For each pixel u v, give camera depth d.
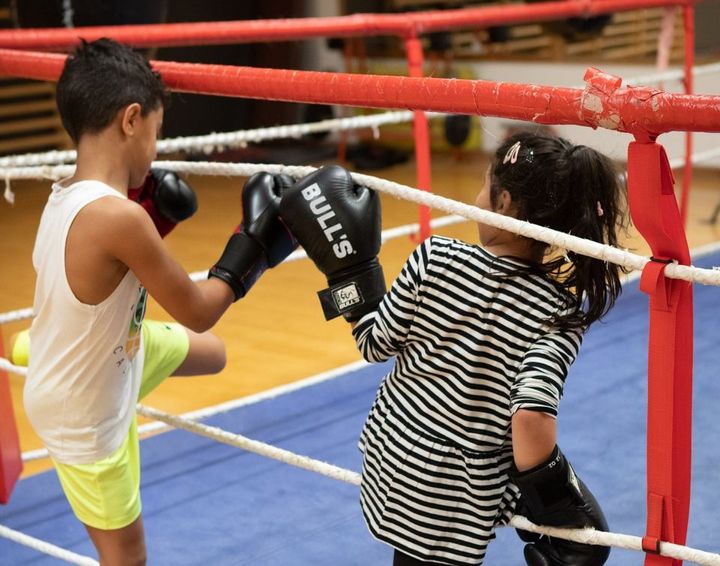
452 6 8.49
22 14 3.86
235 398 3.60
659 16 7.75
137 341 1.69
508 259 1.39
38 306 1.64
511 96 1.30
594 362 3.73
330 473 1.68
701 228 5.75
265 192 1.60
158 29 2.70
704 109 1.10
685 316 1.24
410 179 7.64
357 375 3.75
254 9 8.91
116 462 1.71
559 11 3.69
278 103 8.94
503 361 1.35
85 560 2.11
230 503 2.77
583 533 1.35
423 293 1.39
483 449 1.37
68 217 1.53
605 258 1.26
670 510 1.27
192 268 5.45
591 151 1.38
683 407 1.27
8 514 2.78
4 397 2.74
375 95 1.46
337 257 1.46
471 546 1.38
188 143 2.50
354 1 9.01
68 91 1.55
